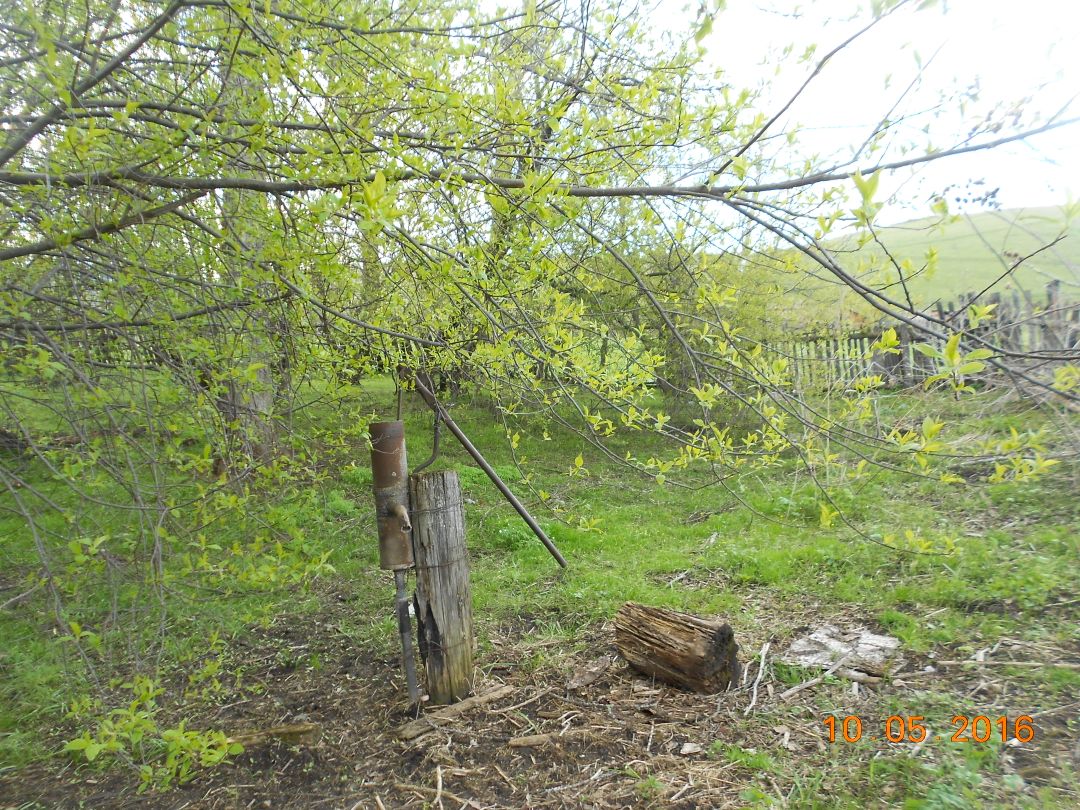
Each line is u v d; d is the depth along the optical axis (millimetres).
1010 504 5426
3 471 2465
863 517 5668
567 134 2385
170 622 4074
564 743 3180
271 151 2545
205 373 3180
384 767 3156
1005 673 3352
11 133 2600
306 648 4492
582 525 3656
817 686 3473
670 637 3584
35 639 4320
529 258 2773
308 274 3049
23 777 3277
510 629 4516
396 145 2393
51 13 2742
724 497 7059
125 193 2594
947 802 2492
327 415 4629
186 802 3029
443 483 3490
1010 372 1812
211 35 2719
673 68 2631
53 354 2607
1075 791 2533
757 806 2635
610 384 2818
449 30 2576
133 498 2729
